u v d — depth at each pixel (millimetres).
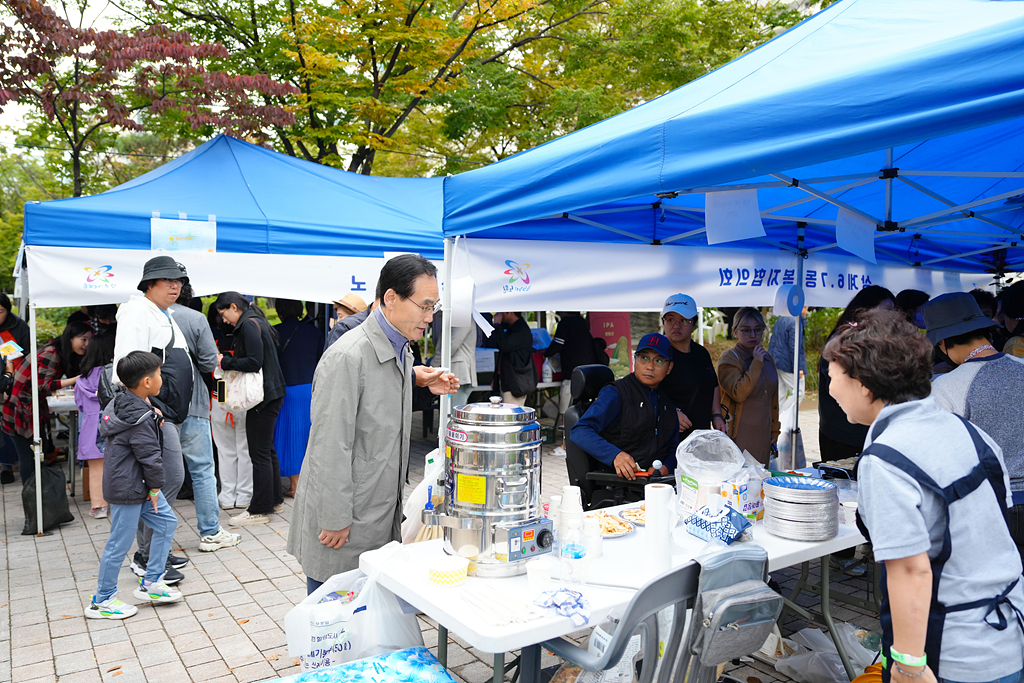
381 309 2625
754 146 2119
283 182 6738
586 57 12055
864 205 4289
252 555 4980
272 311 17219
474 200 3254
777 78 2523
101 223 5254
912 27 2541
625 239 4129
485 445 2178
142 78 8773
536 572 2033
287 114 9242
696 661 1808
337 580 2408
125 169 14852
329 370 2533
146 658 3484
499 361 7695
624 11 11453
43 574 4625
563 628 1885
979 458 1703
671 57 11539
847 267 5371
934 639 1657
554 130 12219
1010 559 1712
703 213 4070
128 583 4457
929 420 1699
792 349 6676
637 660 2355
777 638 3281
